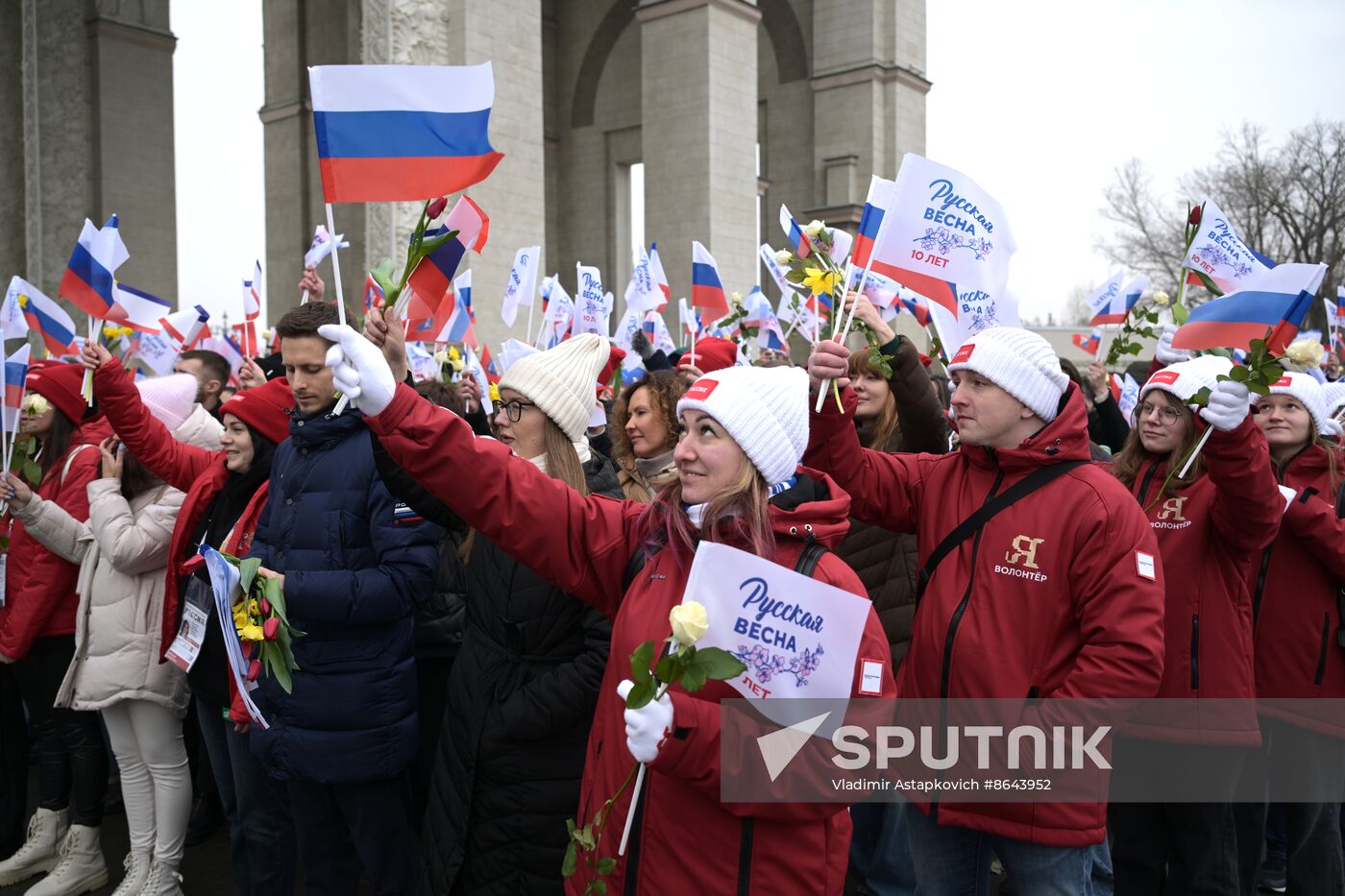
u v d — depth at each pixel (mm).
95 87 19188
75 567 4871
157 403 5230
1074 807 2805
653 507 2438
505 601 3225
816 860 2281
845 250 4879
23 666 4965
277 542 3621
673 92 18484
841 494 2439
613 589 2564
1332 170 34375
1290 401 4227
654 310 10039
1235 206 35875
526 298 7875
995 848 2992
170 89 20141
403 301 2920
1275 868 4902
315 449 3625
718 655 1955
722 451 2316
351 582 3396
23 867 4957
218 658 4109
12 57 18781
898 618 4453
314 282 5848
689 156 18297
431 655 4605
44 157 18719
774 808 2164
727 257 18453
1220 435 3248
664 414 4059
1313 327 33375
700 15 18125
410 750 3611
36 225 18641
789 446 2346
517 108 14797
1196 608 3498
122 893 4469
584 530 2539
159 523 4383
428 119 2473
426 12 14039
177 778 4461
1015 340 3027
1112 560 2824
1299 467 4254
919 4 25609
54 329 5668
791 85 25828
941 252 3535
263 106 19188
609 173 25328
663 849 2266
